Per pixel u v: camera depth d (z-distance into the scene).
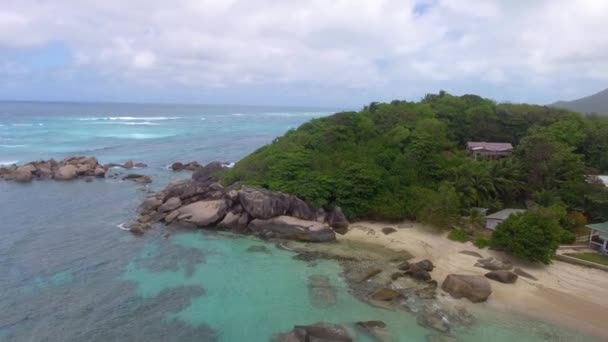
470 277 31.00
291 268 34.66
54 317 27.36
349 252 37.53
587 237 39.38
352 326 26.45
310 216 43.53
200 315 27.84
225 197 45.38
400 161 48.22
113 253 37.44
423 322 26.89
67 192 58.25
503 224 36.59
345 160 49.41
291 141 57.06
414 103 71.50
